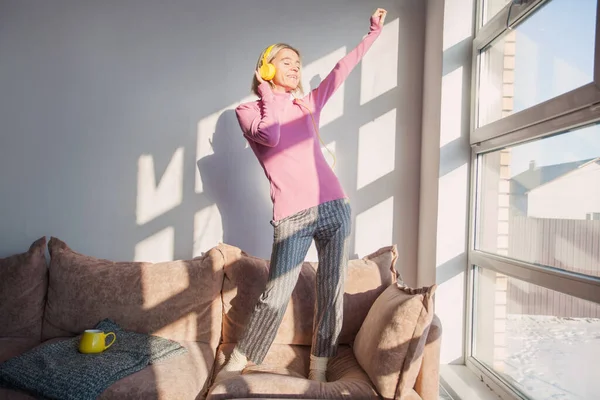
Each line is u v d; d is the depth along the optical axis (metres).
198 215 2.82
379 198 2.85
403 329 1.75
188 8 2.81
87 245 2.82
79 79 2.80
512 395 2.00
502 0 2.31
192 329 2.39
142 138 2.81
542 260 1.86
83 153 2.81
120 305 2.39
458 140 2.57
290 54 2.23
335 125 2.84
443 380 2.33
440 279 2.57
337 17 2.83
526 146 2.00
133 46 2.81
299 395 1.71
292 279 2.08
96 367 1.94
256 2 2.82
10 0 2.79
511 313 2.10
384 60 2.85
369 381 1.84
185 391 1.87
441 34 2.58
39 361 2.00
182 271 2.45
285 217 2.08
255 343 2.09
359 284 2.40
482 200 2.48
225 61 2.81
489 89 2.41
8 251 2.80
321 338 2.11
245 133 2.19
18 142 2.80
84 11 2.81
